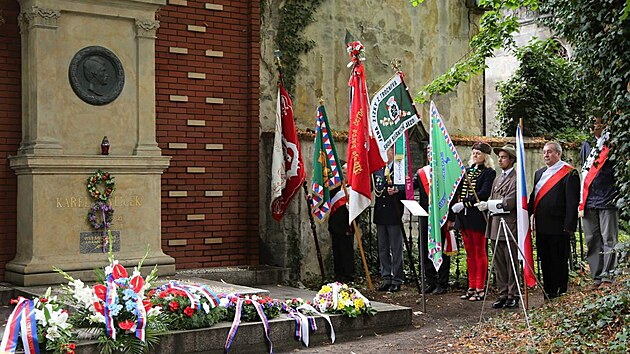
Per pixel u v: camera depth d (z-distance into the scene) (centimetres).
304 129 1388
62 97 1066
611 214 977
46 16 1051
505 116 1888
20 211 1071
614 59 867
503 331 844
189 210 1219
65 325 699
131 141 1120
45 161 1037
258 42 1279
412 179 1127
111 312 717
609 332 755
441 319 975
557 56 1975
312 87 1413
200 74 1230
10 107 1084
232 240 1259
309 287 1232
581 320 795
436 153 1009
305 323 831
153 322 742
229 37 1262
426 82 1584
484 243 1091
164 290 809
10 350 680
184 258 1214
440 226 1004
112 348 709
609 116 895
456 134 1642
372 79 1505
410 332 903
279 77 1252
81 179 1070
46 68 1052
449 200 1012
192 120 1222
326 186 1212
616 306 792
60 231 1054
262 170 1294
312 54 1413
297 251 1248
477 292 1097
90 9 1082
